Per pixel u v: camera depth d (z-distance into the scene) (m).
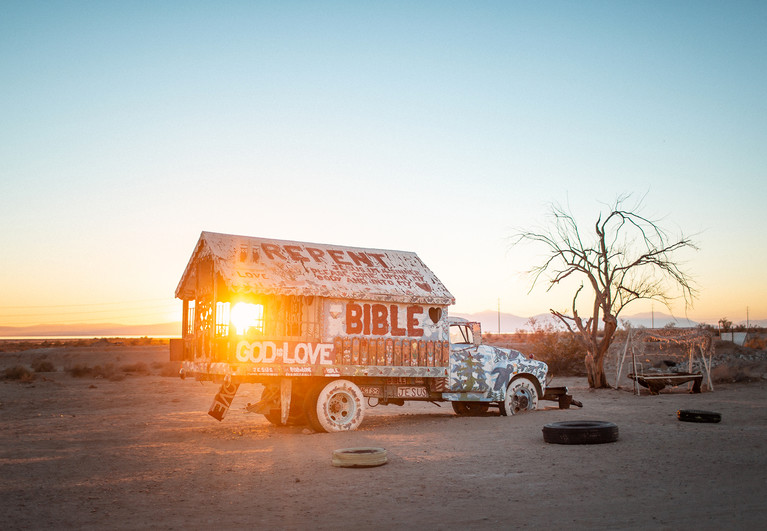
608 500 7.49
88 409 19.97
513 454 10.52
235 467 9.89
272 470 9.61
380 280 15.07
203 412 18.80
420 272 16.02
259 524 6.77
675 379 22.00
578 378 31.61
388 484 8.51
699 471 8.87
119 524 6.84
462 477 8.87
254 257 14.04
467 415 17.23
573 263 24.67
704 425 13.20
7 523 6.93
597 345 24.64
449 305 15.56
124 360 62.47
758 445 10.69
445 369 15.52
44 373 41.41
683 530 6.30
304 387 14.62
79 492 8.34
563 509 7.15
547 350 35.00
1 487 8.67
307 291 13.71
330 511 7.23
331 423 13.90
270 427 14.95
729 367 29.86
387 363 14.77
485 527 6.53
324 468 9.68
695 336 25.31
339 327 14.34
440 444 11.77
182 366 15.28
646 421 14.12
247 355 13.23
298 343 13.78
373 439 12.64
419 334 15.32
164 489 8.45
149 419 17.02
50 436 13.72
